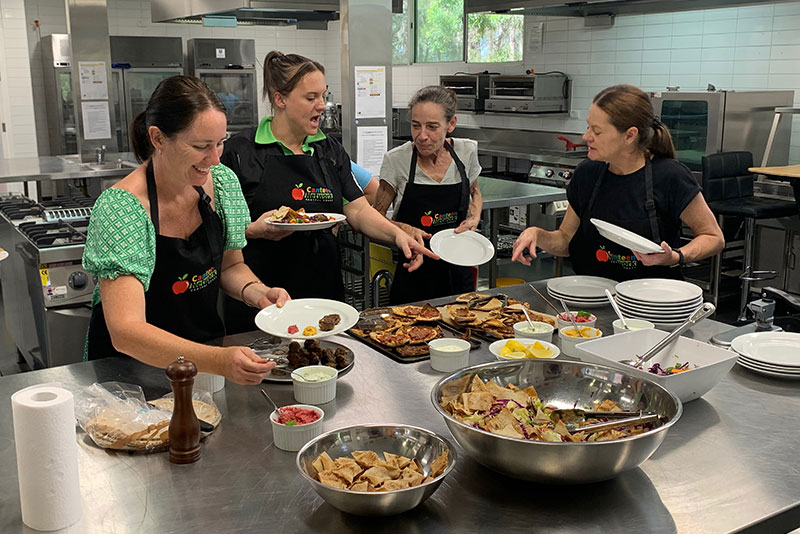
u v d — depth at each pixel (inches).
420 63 347.3
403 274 135.2
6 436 64.0
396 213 134.6
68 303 156.7
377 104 153.4
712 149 210.7
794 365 75.1
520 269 206.2
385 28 151.4
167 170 74.6
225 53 354.9
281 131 114.5
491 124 318.7
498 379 67.2
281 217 106.9
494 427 55.9
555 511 52.7
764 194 214.7
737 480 57.1
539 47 291.4
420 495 49.9
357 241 172.6
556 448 50.6
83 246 155.7
